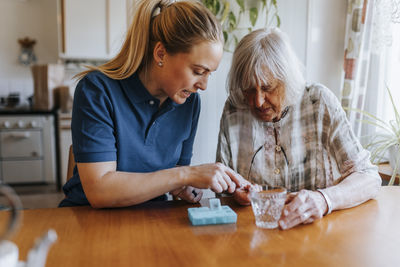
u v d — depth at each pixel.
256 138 1.39
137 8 1.10
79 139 1.03
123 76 1.12
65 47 4.06
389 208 1.04
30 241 0.81
